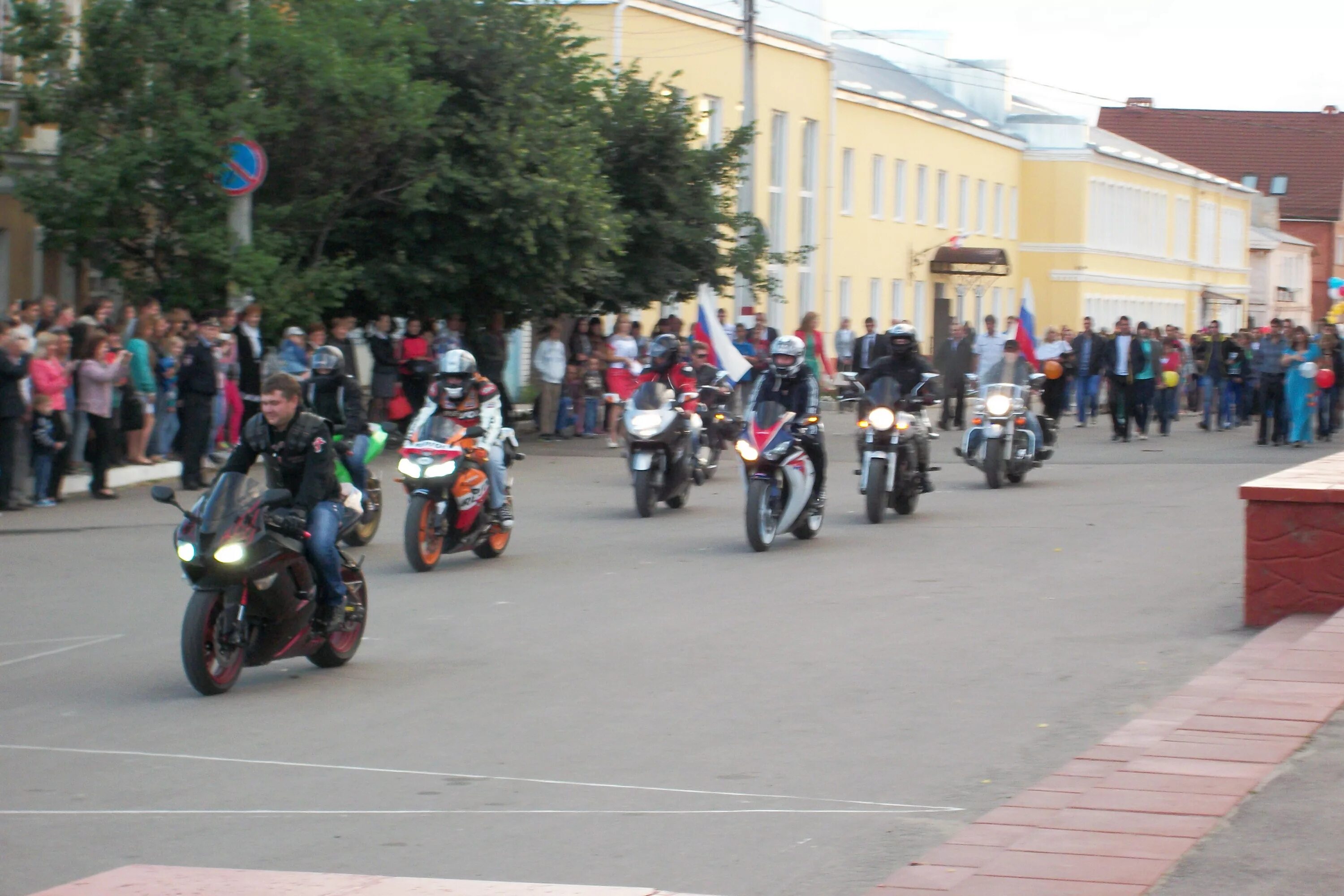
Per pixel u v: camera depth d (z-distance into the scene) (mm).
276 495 8453
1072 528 15328
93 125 20672
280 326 21250
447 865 5547
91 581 12172
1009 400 19469
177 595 11625
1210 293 80125
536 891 4934
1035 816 5426
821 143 46844
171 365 19094
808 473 14164
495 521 13414
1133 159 69812
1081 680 8508
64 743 7441
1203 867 4707
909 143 54344
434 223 23938
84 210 19984
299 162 22125
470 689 8555
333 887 5020
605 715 7875
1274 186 101688
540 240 24156
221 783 6695
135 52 20516
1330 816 5188
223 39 20391
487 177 23594
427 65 23281
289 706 8203
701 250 29516
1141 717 7156
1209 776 5676
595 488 19500
